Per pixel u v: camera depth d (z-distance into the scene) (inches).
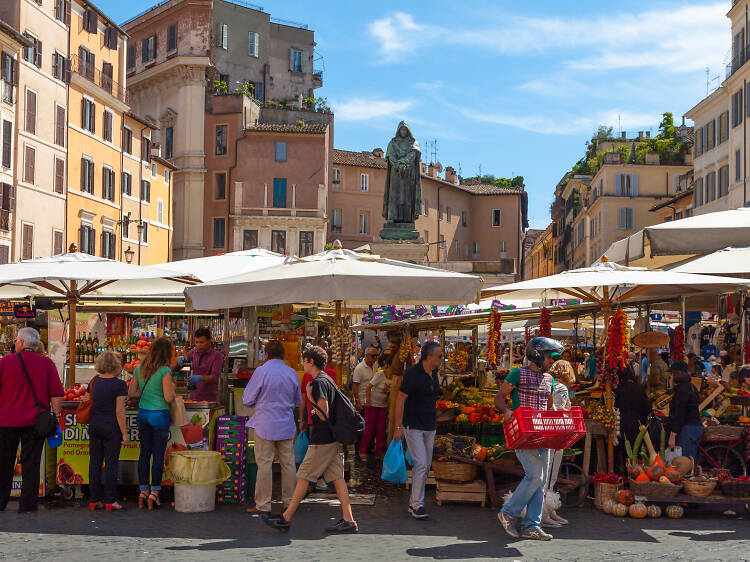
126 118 2043.6
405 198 1234.6
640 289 494.3
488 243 3378.4
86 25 1825.8
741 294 550.3
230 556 308.5
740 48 1638.8
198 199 2432.3
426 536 344.5
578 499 408.8
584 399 503.5
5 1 1525.6
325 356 357.1
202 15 2459.4
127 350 684.7
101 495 393.7
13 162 1510.8
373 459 567.5
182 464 387.2
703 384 519.2
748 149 1577.3
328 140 2701.8
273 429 376.2
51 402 390.0
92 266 449.7
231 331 576.7
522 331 1421.0
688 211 2132.1
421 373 382.6
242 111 2442.2
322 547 323.6
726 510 396.2
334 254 445.4
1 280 422.0
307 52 2928.2
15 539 331.6
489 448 422.3
